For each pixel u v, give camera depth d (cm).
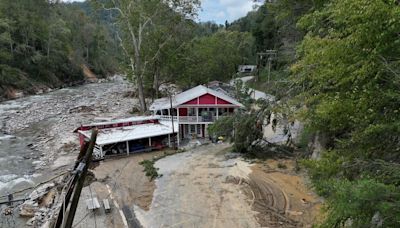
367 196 600
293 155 2341
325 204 958
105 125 2947
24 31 7056
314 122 1055
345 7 663
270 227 1444
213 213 1587
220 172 2114
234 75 6444
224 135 2623
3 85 5962
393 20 567
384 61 658
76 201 609
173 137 2884
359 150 819
